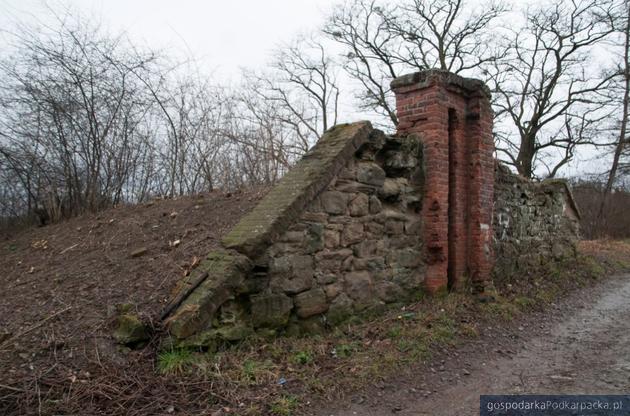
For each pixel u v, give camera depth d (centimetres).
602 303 728
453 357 446
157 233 598
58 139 906
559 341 518
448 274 616
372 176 525
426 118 587
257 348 394
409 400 354
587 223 2188
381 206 539
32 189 941
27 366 337
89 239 649
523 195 812
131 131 980
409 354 428
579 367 432
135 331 368
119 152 961
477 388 381
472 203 627
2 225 950
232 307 398
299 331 443
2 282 555
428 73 582
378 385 373
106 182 948
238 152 1077
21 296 480
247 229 425
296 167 495
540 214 882
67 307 425
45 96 880
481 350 471
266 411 317
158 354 359
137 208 756
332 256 476
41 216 904
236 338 389
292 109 1627
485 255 629
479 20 1958
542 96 2030
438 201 581
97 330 383
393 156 559
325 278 468
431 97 582
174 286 436
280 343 414
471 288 618
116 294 444
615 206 2219
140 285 454
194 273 419
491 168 649
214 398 322
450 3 1959
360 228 511
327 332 465
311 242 454
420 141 586
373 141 523
